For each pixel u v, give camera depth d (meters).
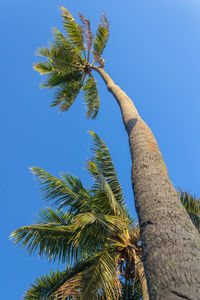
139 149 4.23
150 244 2.72
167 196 3.21
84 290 6.34
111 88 7.71
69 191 7.46
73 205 7.66
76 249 7.44
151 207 3.10
